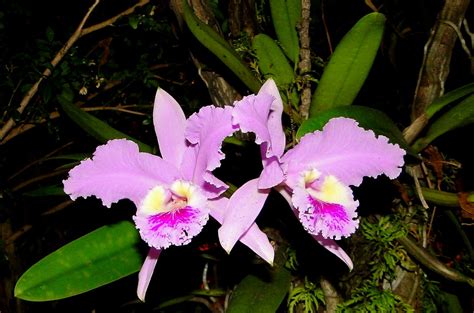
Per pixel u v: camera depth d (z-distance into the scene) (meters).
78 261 0.58
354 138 0.55
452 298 0.71
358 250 0.65
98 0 0.91
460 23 0.61
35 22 1.07
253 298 0.61
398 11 0.86
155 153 0.65
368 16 0.54
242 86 0.67
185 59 0.97
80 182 0.56
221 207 0.58
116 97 1.06
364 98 0.87
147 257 0.57
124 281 1.00
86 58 0.98
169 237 0.54
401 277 0.66
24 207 1.06
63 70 0.95
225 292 0.80
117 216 0.76
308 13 0.63
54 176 1.02
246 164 0.68
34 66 0.93
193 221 0.55
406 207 0.66
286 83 0.65
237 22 0.69
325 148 0.56
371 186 0.66
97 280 0.58
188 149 0.57
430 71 0.63
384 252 0.65
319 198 0.56
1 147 1.06
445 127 0.62
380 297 0.64
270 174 0.55
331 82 0.59
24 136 1.11
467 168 0.71
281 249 0.67
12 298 1.06
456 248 0.73
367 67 0.57
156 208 0.56
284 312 0.71
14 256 1.08
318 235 0.57
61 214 1.06
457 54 0.80
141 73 1.01
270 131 0.55
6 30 1.02
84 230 1.08
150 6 0.93
